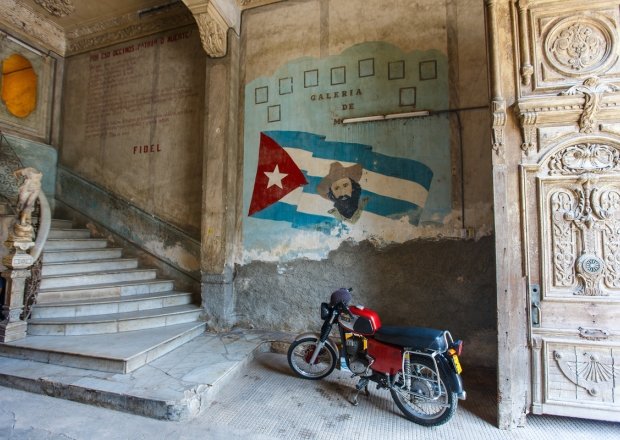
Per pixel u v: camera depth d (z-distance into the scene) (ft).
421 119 13.87
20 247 12.23
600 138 8.46
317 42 15.60
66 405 9.40
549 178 8.79
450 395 8.44
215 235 15.69
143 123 19.58
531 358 8.66
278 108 15.96
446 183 13.33
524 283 8.75
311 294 14.76
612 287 8.34
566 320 8.52
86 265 16.43
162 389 9.50
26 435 7.97
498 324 8.79
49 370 10.68
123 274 16.79
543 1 8.92
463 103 13.41
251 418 9.06
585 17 8.66
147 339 12.48
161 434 8.21
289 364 11.71
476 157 13.06
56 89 21.83
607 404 8.13
